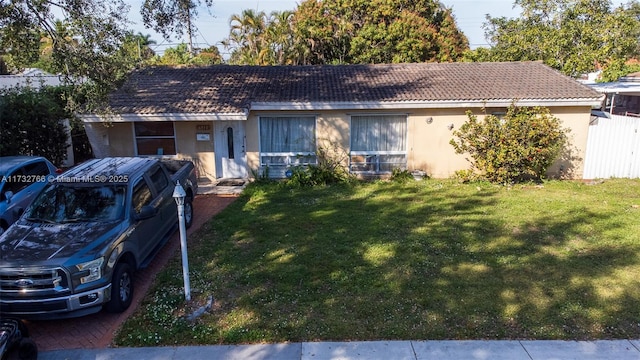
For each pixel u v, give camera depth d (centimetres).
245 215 1023
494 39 2406
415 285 654
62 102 1477
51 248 557
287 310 593
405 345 512
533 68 1596
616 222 932
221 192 1248
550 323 551
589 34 1983
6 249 557
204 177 1394
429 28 3075
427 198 1151
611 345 506
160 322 571
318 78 1532
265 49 2894
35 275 523
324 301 613
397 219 970
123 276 607
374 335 532
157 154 1376
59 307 532
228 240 862
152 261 765
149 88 1434
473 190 1234
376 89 1389
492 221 948
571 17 2053
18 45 1013
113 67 1005
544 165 1302
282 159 1388
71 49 956
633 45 2219
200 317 580
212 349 515
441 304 599
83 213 645
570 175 1391
